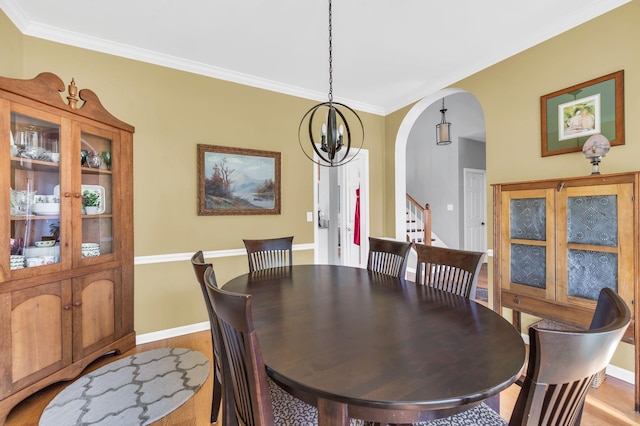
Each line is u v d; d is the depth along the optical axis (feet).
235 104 10.17
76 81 7.86
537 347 2.02
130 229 8.26
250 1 6.61
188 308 9.36
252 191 10.41
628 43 6.37
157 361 7.56
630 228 5.29
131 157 8.29
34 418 5.57
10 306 5.59
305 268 7.61
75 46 7.86
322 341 3.47
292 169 11.34
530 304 6.73
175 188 9.15
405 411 2.54
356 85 11.12
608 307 2.81
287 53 8.86
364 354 3.16
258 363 2.64
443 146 19.70
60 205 6.55
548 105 7.73
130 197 8.26
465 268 5.47
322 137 6.61
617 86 6.50
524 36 8.05
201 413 5.72
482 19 7.30
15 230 5.98
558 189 6.25
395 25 7.52
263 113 10.71
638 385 5.49
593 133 6.88
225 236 9.98
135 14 7.02
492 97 9.11
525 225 6.85
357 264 14.48
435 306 4.67
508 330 3.75
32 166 6.27
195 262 4.61
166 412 5.69
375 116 13.57
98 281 7.34
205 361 7.57
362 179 13.55
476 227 19.85
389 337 3.57
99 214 7.51
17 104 5.73
